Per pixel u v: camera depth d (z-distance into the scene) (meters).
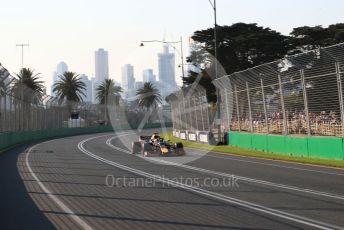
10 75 34.75
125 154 27.70
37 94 52.62
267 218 8.90
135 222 8.76
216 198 11.40
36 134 51.50
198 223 8.57
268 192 12.26
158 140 26.66
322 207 9.95
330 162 20.22
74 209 10.17
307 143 23.34
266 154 25.70
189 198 11.46
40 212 9.89
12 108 40.09
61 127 65.56
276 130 26.94
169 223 8.62
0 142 33.44
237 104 32.44
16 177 16.31
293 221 8.58
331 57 20.88
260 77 28.17
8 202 11.16
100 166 20.11
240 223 8.51
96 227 8.38
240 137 31.59
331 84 21.42
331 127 21.92
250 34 58.38
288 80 25.00
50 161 23.00
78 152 29.83
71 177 16.17
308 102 23.50
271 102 27.31
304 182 14.23
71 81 88.06
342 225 8.18
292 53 59.31
